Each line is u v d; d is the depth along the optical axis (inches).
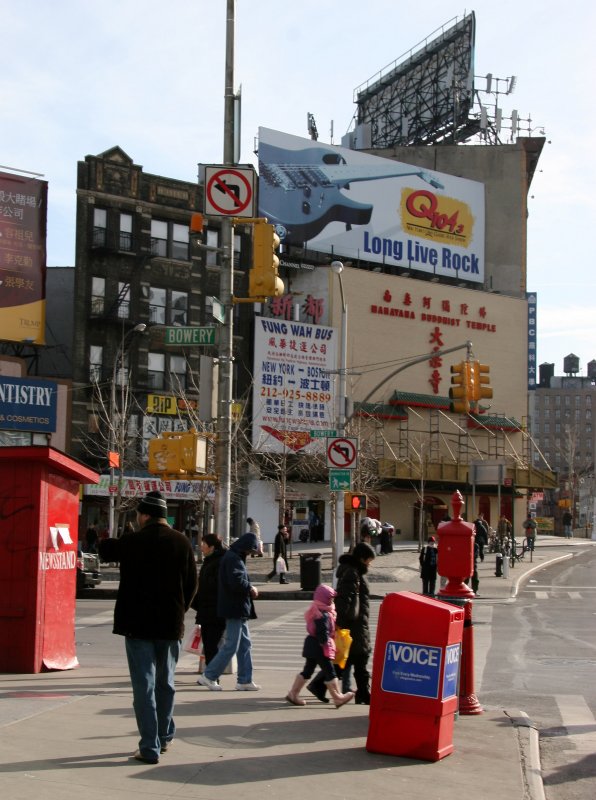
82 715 352.8
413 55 2957.7
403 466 2267.5
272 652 634.8
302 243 2341.3
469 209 2637.8
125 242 1969.7
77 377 1889.8
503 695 469.7
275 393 2124.8
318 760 303.6
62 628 492.7
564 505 3024.1
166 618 284.5
